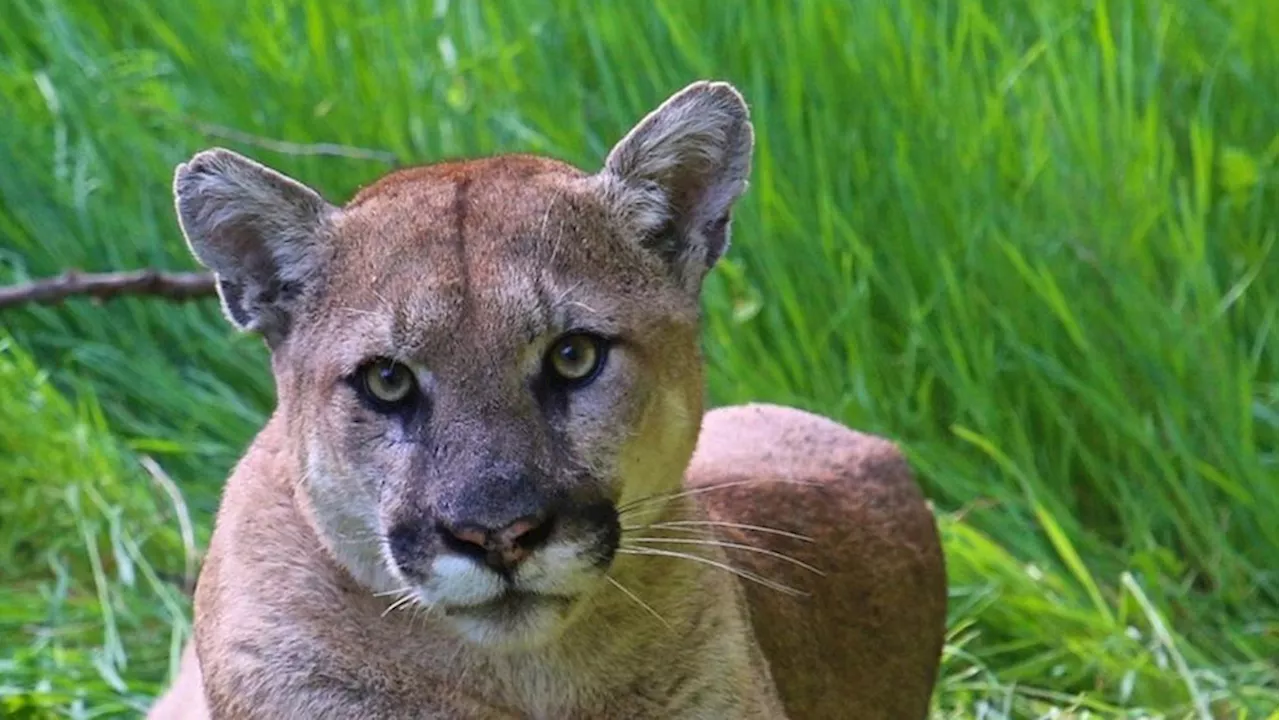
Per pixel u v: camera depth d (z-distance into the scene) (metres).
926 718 10.17
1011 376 12.06
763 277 12.41
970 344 11.87
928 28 13.27
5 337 12.91
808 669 9.05
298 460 7.54
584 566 7.14
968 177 12.36
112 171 13.73
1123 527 11.85
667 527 7.62
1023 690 10.86
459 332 7.15
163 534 12.09
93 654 11.08
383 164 13.19
